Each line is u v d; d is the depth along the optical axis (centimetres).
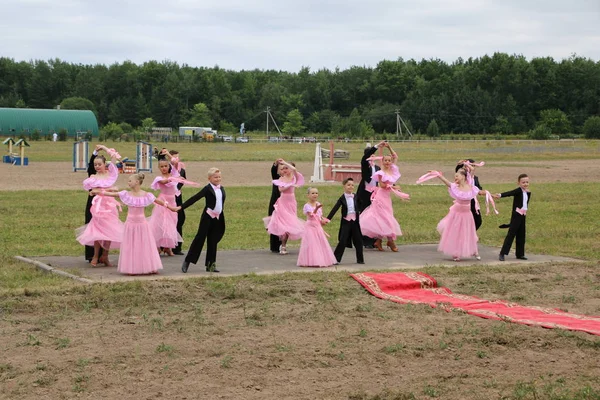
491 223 2075
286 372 734
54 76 14412
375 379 717
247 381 707
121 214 2158
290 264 1351
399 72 14550
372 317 958
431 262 1403
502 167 4778
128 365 752
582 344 836
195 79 14338
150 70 14550
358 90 14588
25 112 9675
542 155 6341
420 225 2008
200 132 10812
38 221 1959
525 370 748
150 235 1226
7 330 878
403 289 1152
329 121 13088
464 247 1415
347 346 820
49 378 709
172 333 871
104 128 11469
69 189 2939
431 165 4950
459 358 784
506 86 13725
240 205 2409
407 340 847
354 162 5288
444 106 12794
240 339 847
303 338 853
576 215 2255
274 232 1469
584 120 12800
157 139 9938
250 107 14450
